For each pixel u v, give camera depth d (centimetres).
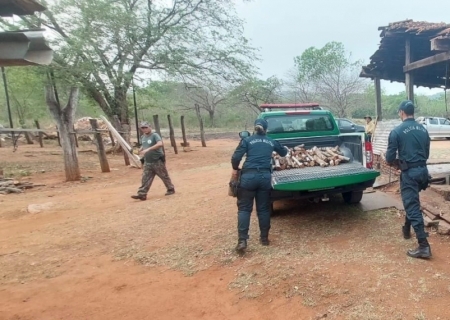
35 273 468
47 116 3625
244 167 475
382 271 377
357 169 552
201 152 2231
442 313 303
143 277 433
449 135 1998
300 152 611
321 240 483
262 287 374
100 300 386
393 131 424
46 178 1360
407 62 830
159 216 673
